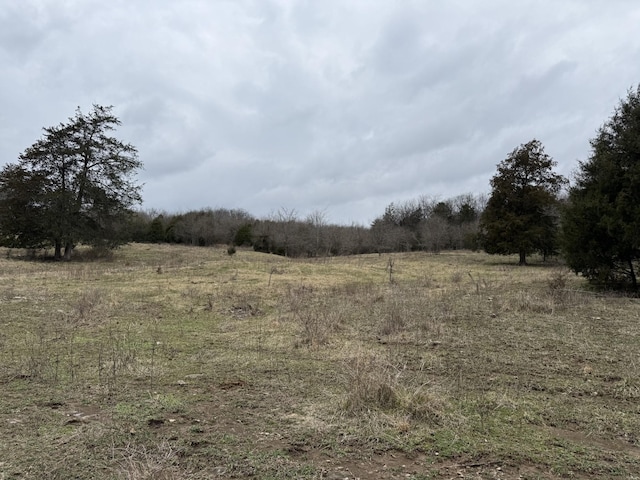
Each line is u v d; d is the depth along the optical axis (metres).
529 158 28.03
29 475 2.95
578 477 3.07
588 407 4.53
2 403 4.39
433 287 15.76
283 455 3.31
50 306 10.55
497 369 5.90
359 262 30.03
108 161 30.52
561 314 9.50
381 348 7.06
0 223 28.66
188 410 4.24
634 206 12.84
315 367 5.91
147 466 3.04
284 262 26.83
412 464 3.22
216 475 3.00
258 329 8.67
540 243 27.53
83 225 29.58
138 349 6.91
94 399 4.53
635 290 13.73
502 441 3.62
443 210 54.59
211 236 50.59
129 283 15.45
